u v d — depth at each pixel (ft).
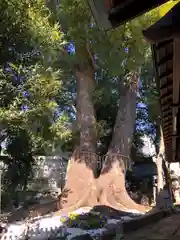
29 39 19.61
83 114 55.42
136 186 87.66
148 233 31.86
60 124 33.17
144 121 86.22
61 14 33.63
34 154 67.36
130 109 58.34
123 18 8.21
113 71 38.09
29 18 18.97
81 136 54.85
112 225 36.17
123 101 58.95
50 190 81.10
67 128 44.45
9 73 19.19
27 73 19.13
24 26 18.90
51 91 20.36
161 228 33.58
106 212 45.37
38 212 47.83
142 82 66.64
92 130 55.21
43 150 64.90
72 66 53.78
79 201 50.29
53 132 32.58
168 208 47.06
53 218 42.42
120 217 42.88
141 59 36.60
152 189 85.71
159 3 7.93
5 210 58.59
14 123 18.83
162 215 42.32
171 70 12.32
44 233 34.24
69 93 62.69
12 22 18.43
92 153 54.19
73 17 33.45
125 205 51.72
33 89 19.26
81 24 34.06
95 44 37.27
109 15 8.04
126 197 53.06
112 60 36.65
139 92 71.77
